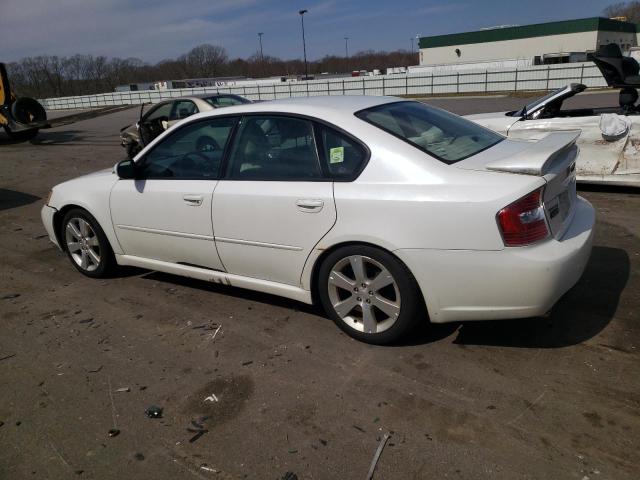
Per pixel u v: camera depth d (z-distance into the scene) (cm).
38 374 322
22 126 1731
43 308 419
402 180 299
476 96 3572
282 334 354
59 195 473
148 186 407
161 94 5106
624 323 337
